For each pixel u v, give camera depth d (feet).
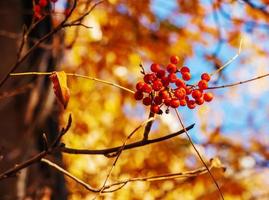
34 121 3.83
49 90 3.98
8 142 3.65
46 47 4.02
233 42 6.27
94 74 6.42
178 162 6.43
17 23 3.98
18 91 3.63
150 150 6.37
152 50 6.59
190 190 6.12
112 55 6.40
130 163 6.10
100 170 5.61
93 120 6.59
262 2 5.67
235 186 6.44
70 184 5.22
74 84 6.30
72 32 5.88
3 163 3.59
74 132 6.30
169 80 2.48
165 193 5.18
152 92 2.47
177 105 2.45
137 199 5.50
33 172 3.67
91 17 6.20
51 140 3.88
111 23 6.32
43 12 3.20
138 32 6.49
